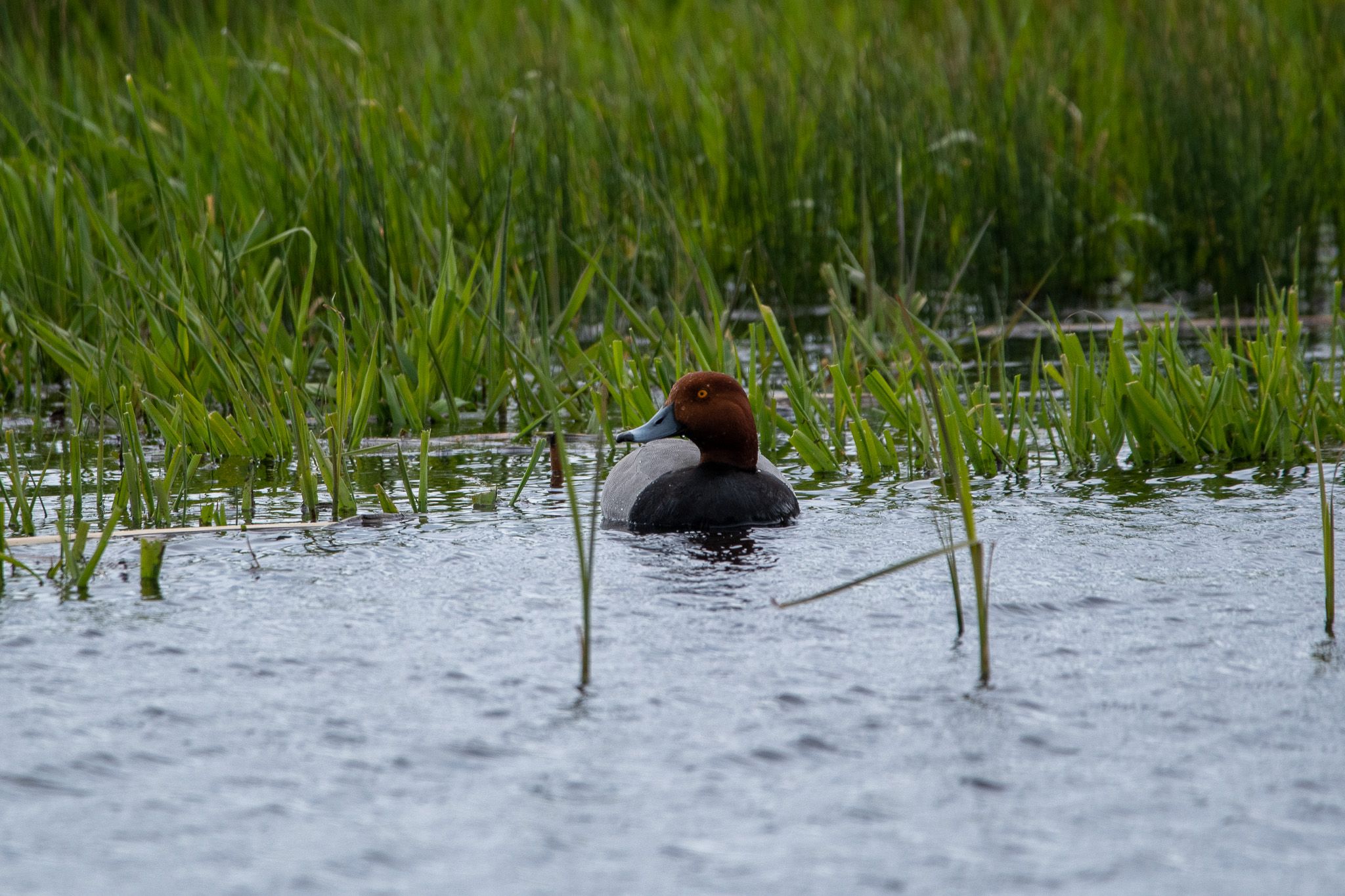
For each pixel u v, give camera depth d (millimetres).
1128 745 8234
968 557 11867
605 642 9883
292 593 11023
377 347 18188
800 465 15938
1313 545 12000
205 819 7441
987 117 27422
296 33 25219
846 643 9844
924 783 7801
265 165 21562
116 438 17250
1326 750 8133
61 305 19766
